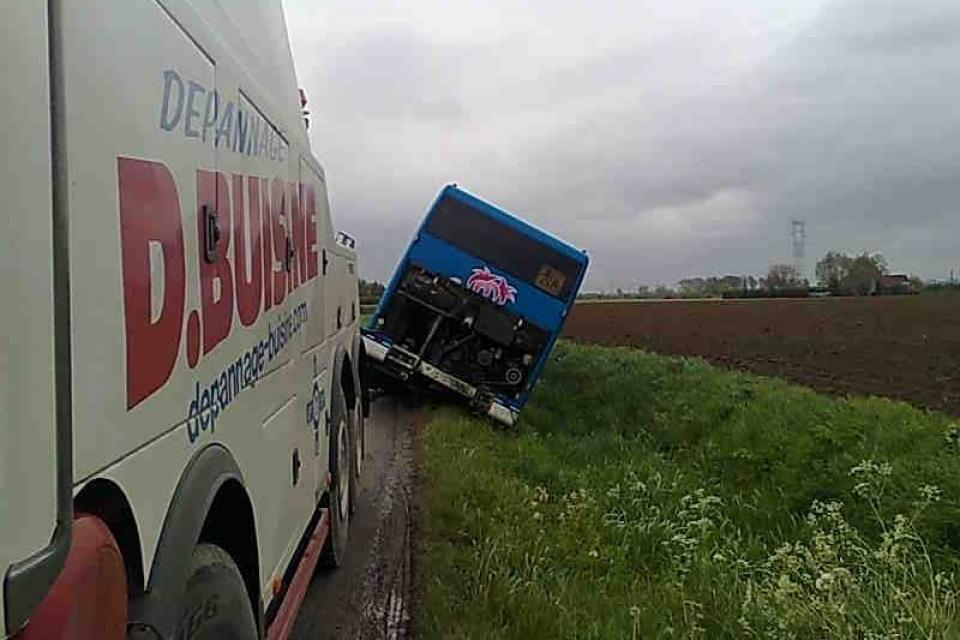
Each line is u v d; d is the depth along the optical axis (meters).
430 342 17.25
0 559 1.67
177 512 2.82
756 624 5.80
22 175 1.77
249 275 3.98
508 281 17.14
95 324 2.22
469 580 6.99
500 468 11.81
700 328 47.81
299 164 5.73
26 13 1.80
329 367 7.33
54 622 1.84
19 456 1.74
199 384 3.13
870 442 11.30
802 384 23.53
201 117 3.23
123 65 2.45
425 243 17.25
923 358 31.00
